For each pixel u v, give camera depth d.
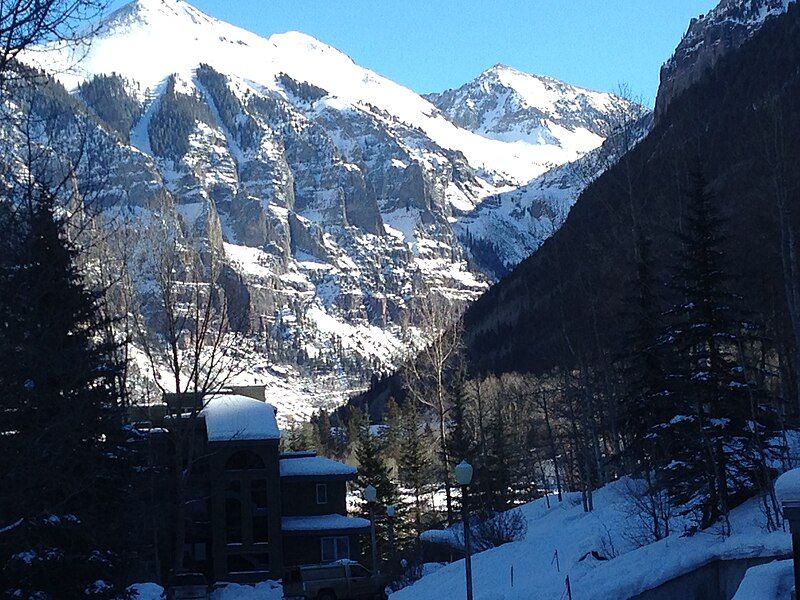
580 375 60.12
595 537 42.91
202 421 68.50
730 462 36.25
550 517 58.28
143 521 35.31
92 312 27.31
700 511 39.44
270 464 67.38
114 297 36.41
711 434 35.97
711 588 28.75
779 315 50.94
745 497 38.16
